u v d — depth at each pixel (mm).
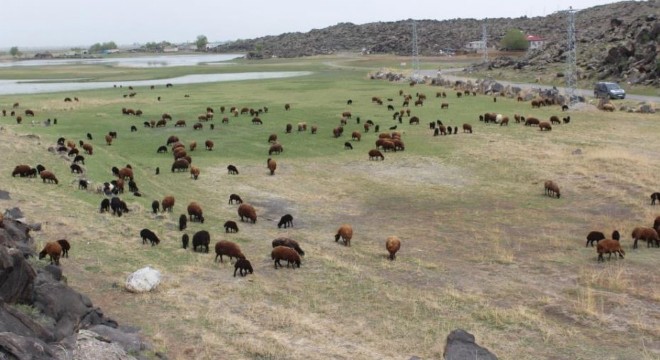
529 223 29562
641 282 21094
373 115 64375
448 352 14102
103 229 25516
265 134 54906
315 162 43906
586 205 32594
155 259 22547
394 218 30781
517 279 21641
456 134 52969
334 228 29000
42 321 13586
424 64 169875
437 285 20969
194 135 54469
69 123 59719
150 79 129500
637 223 28969
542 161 42000
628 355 15438
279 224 28797
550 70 105688
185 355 14727
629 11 188250
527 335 16656
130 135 54062
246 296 19266
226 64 197375
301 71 151000
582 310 18391
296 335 16344
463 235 27656
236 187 36938
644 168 38562
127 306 17828
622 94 71375
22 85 115000
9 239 17000
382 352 15383
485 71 123438
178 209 31047
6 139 44719
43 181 33438
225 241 23078
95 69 169500
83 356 12000
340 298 19422
